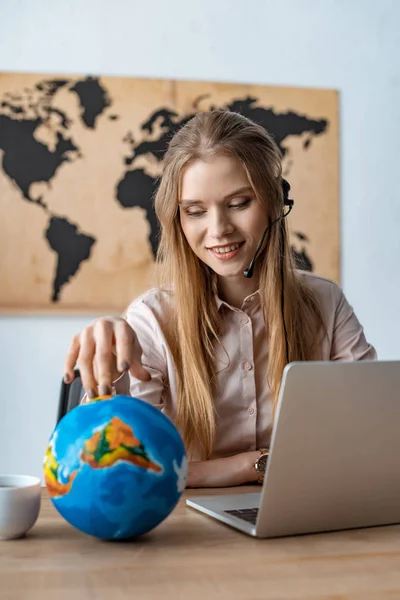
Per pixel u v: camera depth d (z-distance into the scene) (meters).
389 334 2.97
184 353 1.42
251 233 1.34
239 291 1.47
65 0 2.79
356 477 0.85
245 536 0.83
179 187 1.36
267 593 0.64
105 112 2.79
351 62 2.96
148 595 0.63
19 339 2.74
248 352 1.46
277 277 1.43
